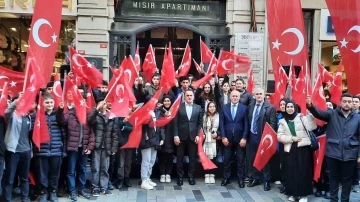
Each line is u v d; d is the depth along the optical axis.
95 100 8.21
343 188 6.82
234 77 12.06
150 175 8.48
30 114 6.73
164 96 8.25
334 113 6.83
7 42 13.30
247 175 8.41
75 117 7.02
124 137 7.60
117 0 12.84
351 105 6.72
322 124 7.68
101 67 12.62
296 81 7.63
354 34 7.77
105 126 7.38
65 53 12.70
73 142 6.96
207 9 13.39
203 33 13.19
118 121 7.57
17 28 13.57
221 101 8.82
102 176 7.46
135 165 8.67
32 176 6.96
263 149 7.48
